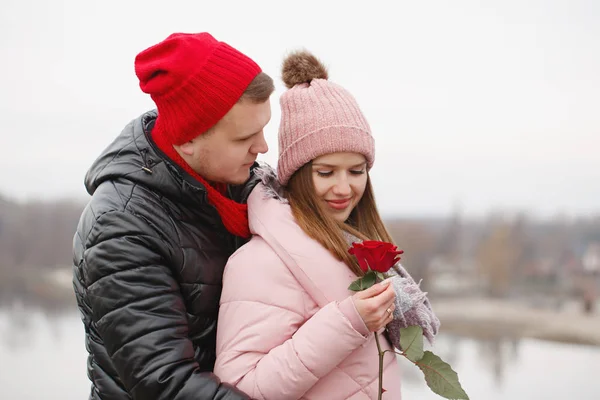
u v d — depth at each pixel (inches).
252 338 51.0
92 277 49.0
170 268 51.9
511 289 784.9
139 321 47.5
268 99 53.1
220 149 52.2
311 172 57.5
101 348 52.9
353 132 56.4
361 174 59.1
